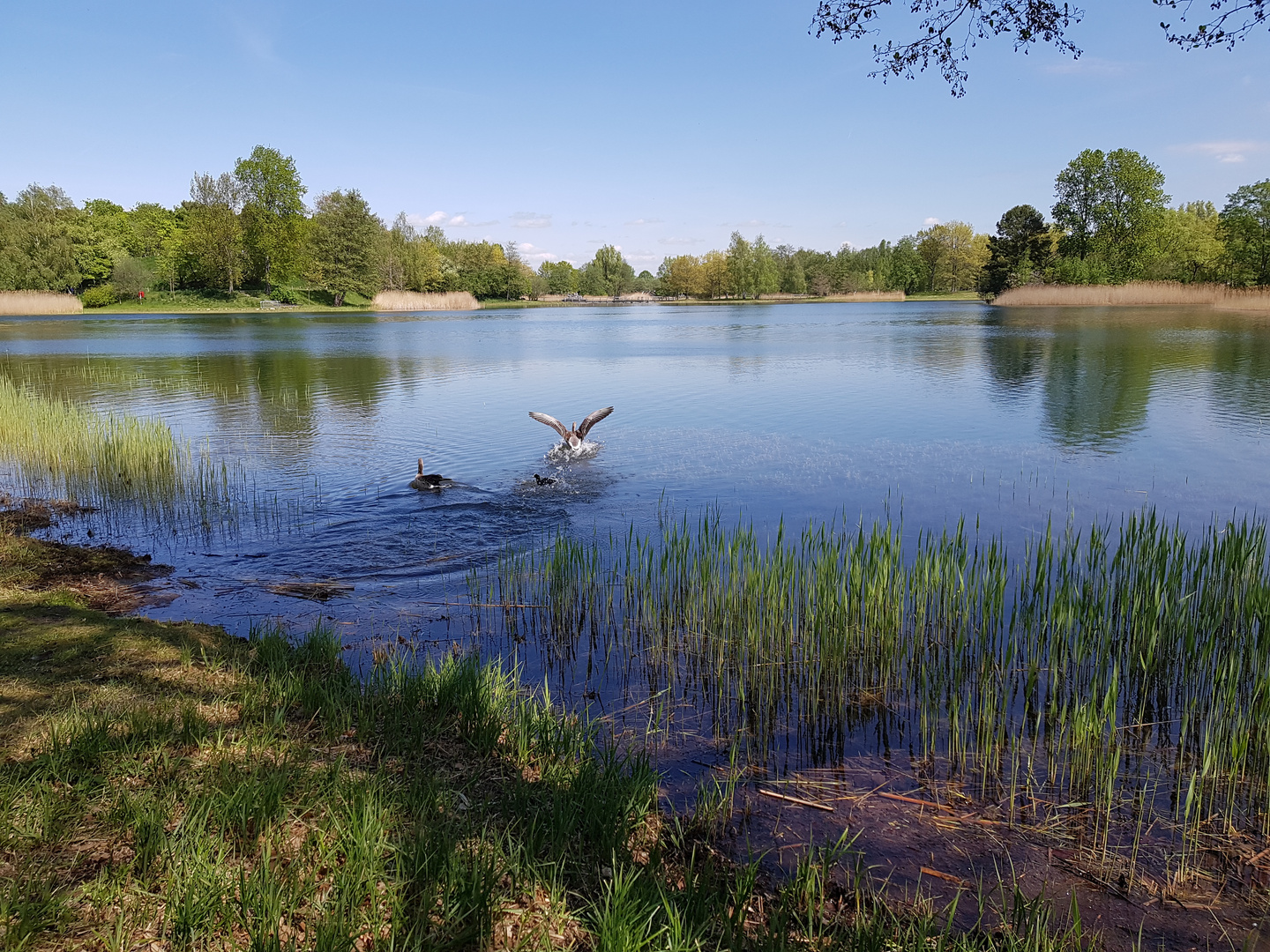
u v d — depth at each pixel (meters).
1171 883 5.41
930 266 177.50
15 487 16.09
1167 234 93.12
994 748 7.10
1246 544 10.25
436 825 5.20
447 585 11.12
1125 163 94.06
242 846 4.80
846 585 8.98
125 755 5.63
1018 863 5.62
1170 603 8.70
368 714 6.88
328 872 4.69
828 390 28.50
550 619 9.95
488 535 13.26
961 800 6.36
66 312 93.69
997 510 13.89
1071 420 21.94
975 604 9.17
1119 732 7.41
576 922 4.54
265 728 6.35
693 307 145.38
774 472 16.78
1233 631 8.66
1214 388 27.20
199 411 24.83
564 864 5.10
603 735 7.28
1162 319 61.78
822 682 8.37
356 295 124.38
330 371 35.59
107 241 109.44
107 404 26.06
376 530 13.49
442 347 48.78
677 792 6.42
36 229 98.81
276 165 112.19
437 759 6.34
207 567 11.74
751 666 8.77
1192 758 6.96
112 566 11.50
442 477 16.42
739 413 23.95
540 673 8.58
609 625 9.81
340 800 5.33
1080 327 55.81
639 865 5.27
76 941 3.96
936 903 5.18
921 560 10.12
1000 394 26.80
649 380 31.95
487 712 7.04
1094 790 6.48
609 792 5.86
